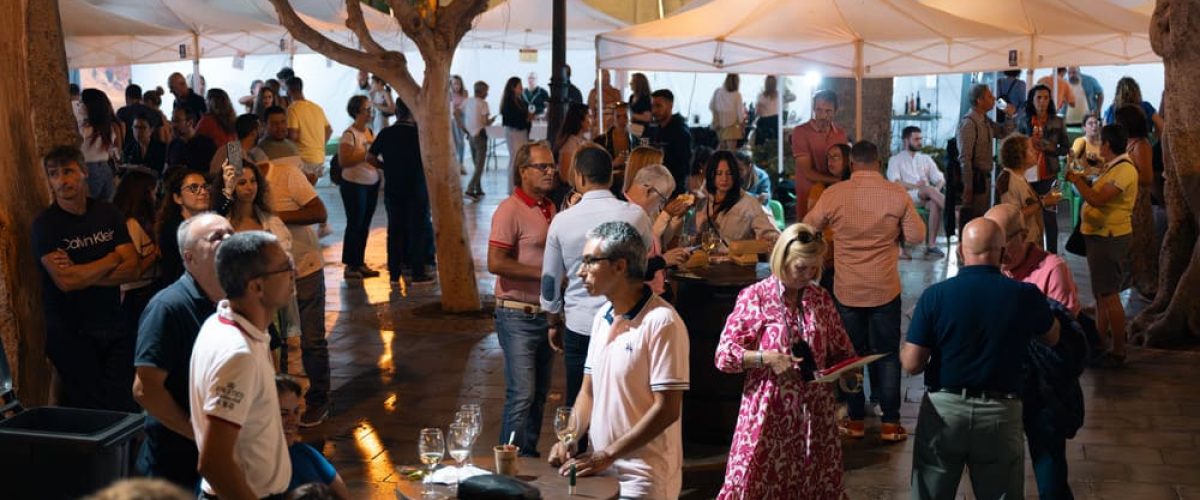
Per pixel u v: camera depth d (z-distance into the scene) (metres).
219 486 3.80
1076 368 5.80
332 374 9.53
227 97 11.51
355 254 13.55
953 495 5.54
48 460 5.13
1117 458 7.47
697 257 7.81
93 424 5.40
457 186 11.40
